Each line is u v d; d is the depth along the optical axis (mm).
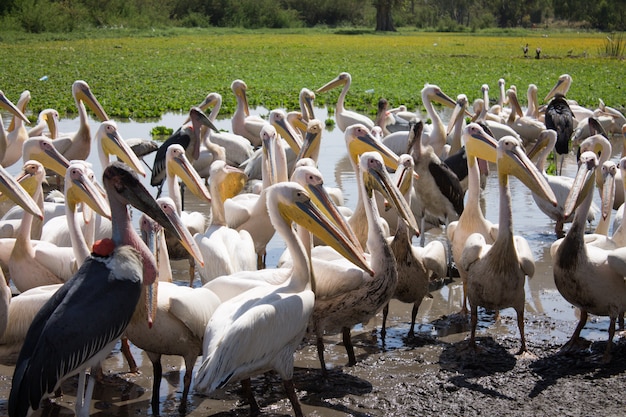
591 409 5910
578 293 6777
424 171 9844
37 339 4938
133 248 5355
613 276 6648
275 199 6086
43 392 4883
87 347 5004
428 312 8234
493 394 6219
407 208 7023
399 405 6078
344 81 17312
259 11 83312
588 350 7047
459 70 37344
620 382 6379
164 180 12750
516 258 6855
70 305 4992
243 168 13805
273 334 5602
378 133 10438
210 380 5359
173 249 8539
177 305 5859
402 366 6840
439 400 6145
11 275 7277
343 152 16250
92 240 7496
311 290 6180
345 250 6047
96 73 33250
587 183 6641
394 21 99188
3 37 53875
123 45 52969
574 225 6742
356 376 6645
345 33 78688
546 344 7258
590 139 9625
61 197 10781
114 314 5094
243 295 6070
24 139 13648
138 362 7004
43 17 61094
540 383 6406
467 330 7695
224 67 37656
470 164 8359
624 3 94438
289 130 11859
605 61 43719
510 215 6840
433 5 115750
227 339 5426
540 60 44562
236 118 16688
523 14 106188
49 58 40500
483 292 6969
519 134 16859
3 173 6566
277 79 32094
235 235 7898
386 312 7488
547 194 6922
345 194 12477
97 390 6398
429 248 7660
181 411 6012
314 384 6508
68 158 13383
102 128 9141
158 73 33844
